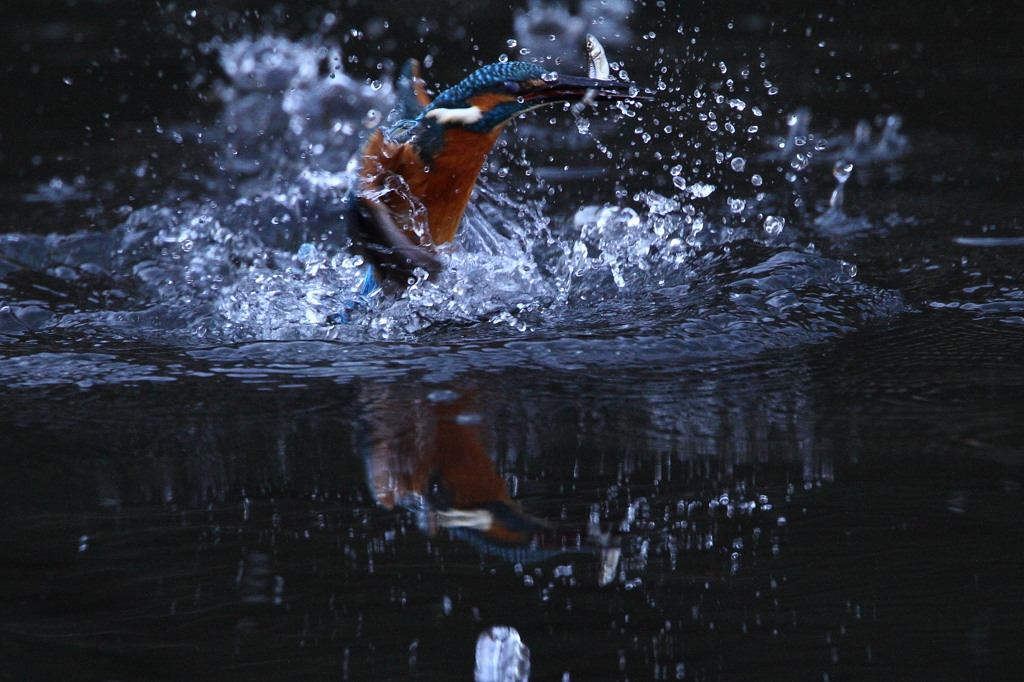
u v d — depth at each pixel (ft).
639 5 62.44
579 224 32.63
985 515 15.23
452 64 51.83
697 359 21.81
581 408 19.40
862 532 14.90
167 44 57.26
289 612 13.19
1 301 26.08
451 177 25.16
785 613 13.04
